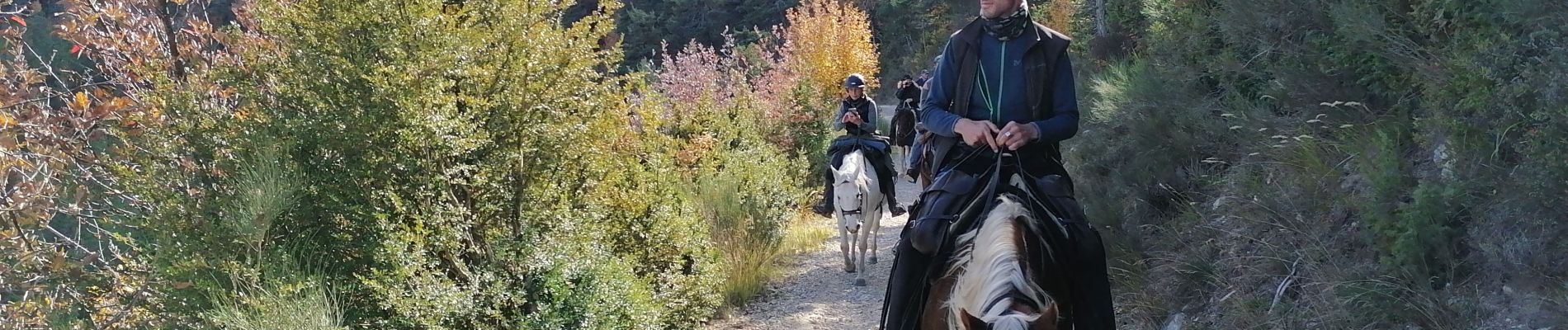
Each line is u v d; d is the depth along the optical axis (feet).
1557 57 12.67
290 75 17.62
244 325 13.82
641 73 21.01
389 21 17.42
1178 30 26.48
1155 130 23.89
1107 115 25.95
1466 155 14.61
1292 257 17.43
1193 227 20.49
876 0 139.74
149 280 15.76
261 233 14.94
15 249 17.48
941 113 11.66
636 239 22.58
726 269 27.76
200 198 16.30
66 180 18.43
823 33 72.43
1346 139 18.40
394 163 16.92
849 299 27.40
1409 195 15.76
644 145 23.18
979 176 11.21
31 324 16.29
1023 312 8.84
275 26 18.25
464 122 17.60
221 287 14.96
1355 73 19.62
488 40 18.78
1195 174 22.53
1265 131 20.49
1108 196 23.75
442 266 17.98
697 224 24.67
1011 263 9.30
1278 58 22.15
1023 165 11.54
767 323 25.20
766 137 51.93
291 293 14.70
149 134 16.93
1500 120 14.08
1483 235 14.06
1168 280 19.71
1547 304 12.66
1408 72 17.72
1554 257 12.98
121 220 16.46
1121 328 19.56
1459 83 15.25
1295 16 20.85
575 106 19.83
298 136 16.78
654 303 21.13
